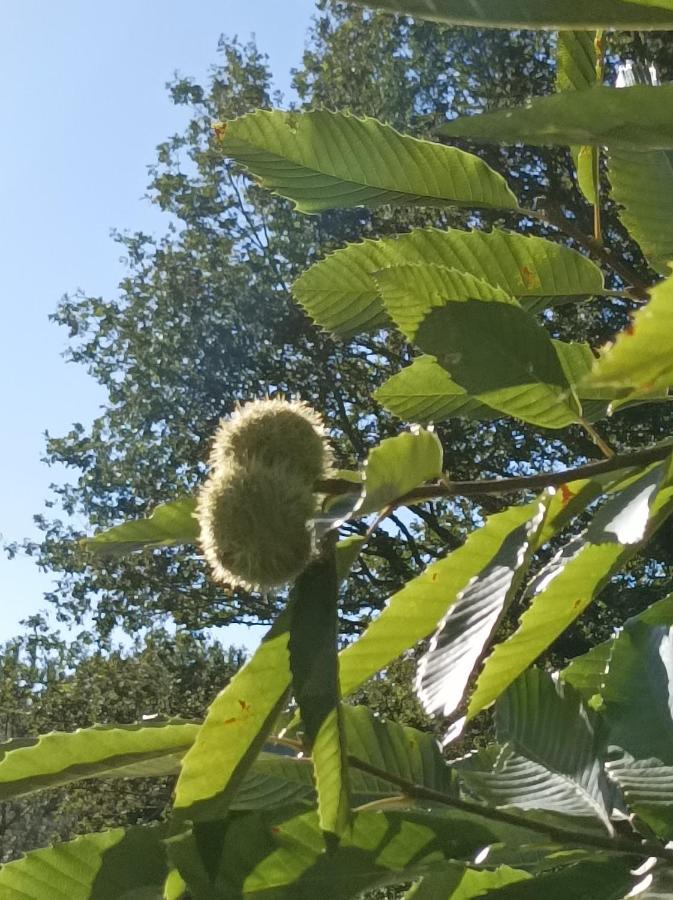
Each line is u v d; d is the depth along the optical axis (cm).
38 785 32
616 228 332
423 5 21
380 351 400
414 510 399
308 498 33
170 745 32
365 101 400
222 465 36
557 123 20
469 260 44
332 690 29
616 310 345
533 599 33
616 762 41
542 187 357
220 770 30
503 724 45
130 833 32
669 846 36
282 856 32
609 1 21
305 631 30
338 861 32
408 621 34
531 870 36
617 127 20
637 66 45
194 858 31
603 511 31
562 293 44
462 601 30
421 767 39
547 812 39
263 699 30
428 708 28
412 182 45
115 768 32
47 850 31
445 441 377
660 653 44
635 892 32
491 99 389
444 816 35
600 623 345
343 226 404
